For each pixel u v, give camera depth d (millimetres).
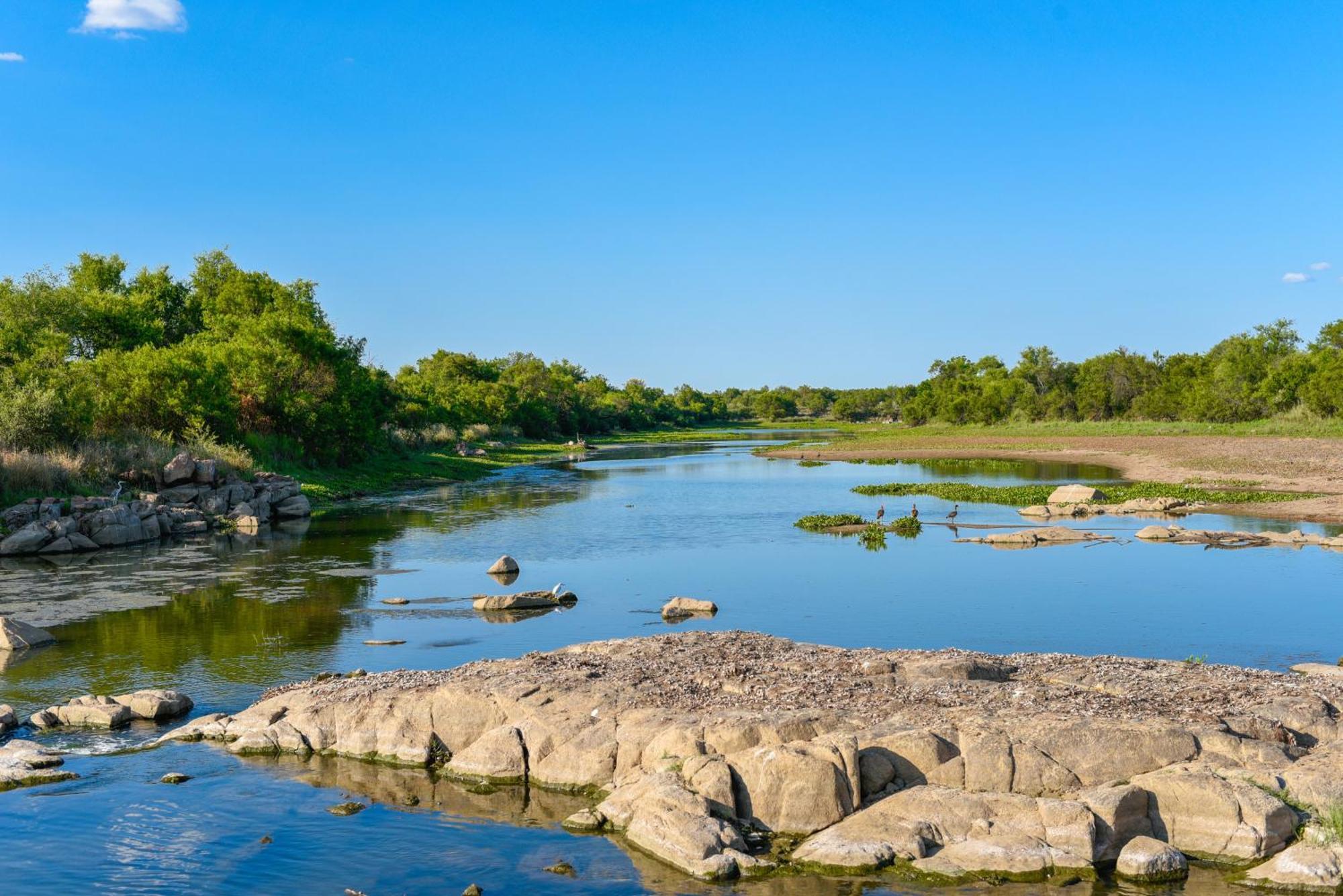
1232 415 118812
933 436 141375
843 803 14016
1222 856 12891
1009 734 14625
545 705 17391
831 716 15656
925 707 16234
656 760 15461
